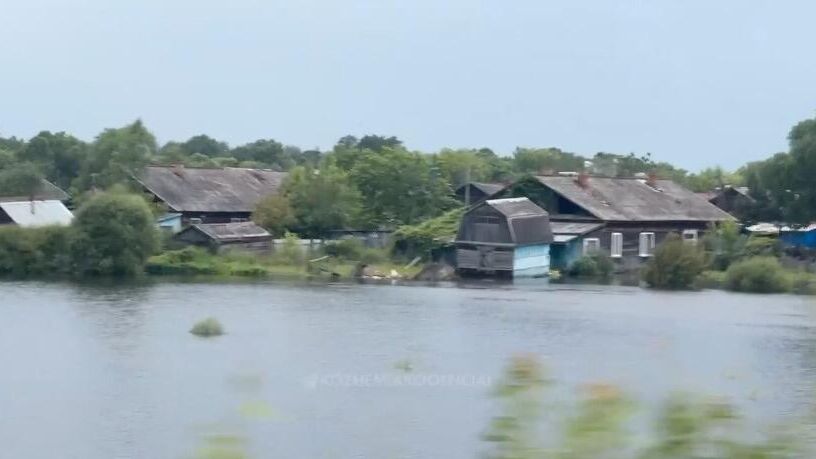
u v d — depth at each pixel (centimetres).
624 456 1419
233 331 10294
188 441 5856
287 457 5391
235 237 18625
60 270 16762
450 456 5525
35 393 7200
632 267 19000
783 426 1516
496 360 8644
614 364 8238
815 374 8031
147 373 7938
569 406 1505
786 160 19738
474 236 17900
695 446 1434
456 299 13900
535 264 18088
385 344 9562
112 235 16600
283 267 17975
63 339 9625
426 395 7144
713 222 19812
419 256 18438
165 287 14925
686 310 12975
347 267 17988
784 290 16000
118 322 10838
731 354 9238
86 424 6312
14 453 5700
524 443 1453
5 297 13175
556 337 10200
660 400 1521
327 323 11050
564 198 19512
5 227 17150
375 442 5847
